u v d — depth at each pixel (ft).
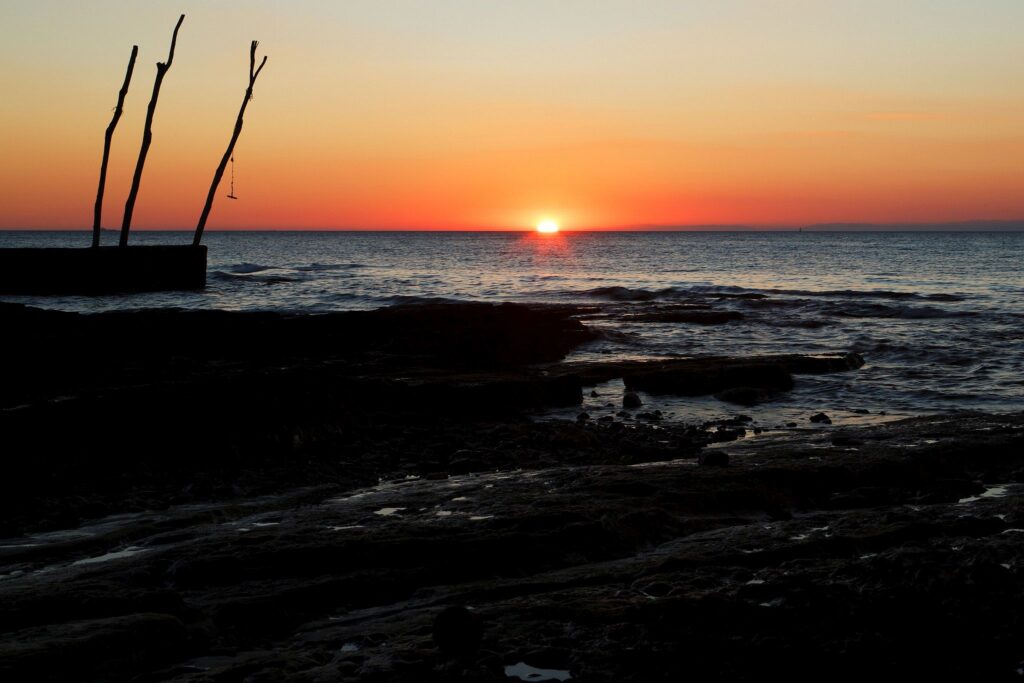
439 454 39.11
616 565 22.20
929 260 267.18
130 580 20.92
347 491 32.55
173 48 112.57
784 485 30.63
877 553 22.47
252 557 21.84
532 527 24.41
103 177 115.75
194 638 17.53
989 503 27.58
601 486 29.76
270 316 77.30
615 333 85.35
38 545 24.80
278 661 16.26
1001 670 15.74
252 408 38.27
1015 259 270.87
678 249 418.72
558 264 259.19
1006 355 73.20
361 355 65.16
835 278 183.73
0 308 74.13
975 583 19.02
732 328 92.99
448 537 23.22
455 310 78.43
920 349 76.13
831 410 54.19
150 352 63.98
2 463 31.07
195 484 31.89
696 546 23.41
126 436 34.55
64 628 17.02
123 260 119.14
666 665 16.02
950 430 41.14
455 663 15.98
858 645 16.57
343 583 20.66
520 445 41.42
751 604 18.57
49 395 48.49
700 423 49.62
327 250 408.87
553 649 16.53
